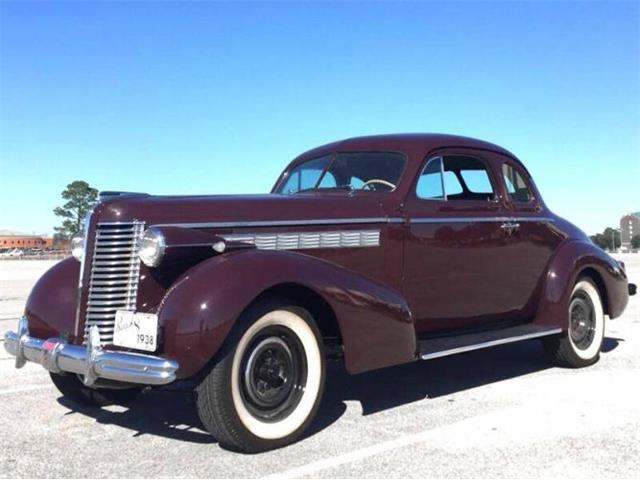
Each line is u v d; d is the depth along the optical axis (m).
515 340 5.27
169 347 3.52
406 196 4.95
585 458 3.62
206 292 3.55
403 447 3.83
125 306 3.85
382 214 4.77
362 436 4.05
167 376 3.44
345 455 3.70
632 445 3.83
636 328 8.96
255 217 4.22
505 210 5.70
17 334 4.31
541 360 6.53
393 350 4.28
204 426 3.89
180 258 3.84
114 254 3.88
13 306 12.98
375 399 5.00
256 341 3.74
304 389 3.93
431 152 5.23
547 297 5.93
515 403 4.84
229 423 3.60
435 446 3.84
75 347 3.82
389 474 3.40
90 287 3.89
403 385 5.47
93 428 4.31
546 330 5.68
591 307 6.32
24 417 4.59
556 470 3.44
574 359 6.08
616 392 5.14
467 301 5.34
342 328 4.02
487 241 5.46
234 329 3.61
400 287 4.84
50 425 4.39
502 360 6.55
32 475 3.44
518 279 5.75
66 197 75.06
